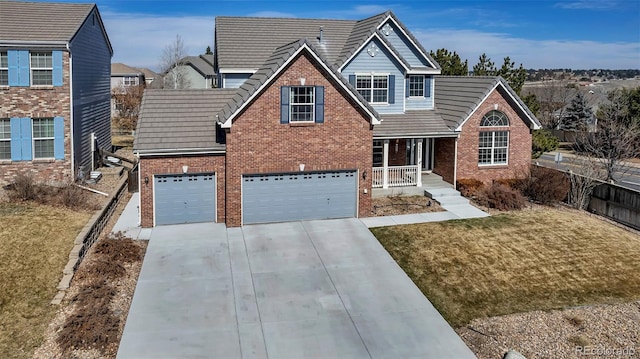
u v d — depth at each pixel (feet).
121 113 191.93
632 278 59.36
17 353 42.96
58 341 44.47
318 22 107.24
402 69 90.12
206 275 57.11
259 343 45.14
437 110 95.40
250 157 70.23
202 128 73.41
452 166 89.61
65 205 72.95
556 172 89.10
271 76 67.97
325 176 74.23
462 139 88.99
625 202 79.82
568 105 227.20
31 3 95.20
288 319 48.98
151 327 46.83
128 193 88.89
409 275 58.23
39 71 84.07
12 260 55.47
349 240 67.10
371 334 46.98
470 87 93.81
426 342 46.09
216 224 72.38
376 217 75.51
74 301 50.37
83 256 59.26
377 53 88.53
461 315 51.06
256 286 55.01
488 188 85.10
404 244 65.87
